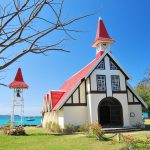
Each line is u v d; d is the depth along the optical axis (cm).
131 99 3253
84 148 1753
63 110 2995
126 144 1670
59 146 1869
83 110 3067
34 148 1820
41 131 3247
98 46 3509
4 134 2720
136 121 3206
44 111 4138
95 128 2239
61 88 4266
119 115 3177
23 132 2723
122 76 3200
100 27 3538
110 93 3105
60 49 273
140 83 5612
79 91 3097
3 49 244
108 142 1978
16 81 3741
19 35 247
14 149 1800
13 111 3653
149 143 1744
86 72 3216
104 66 3159
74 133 2809
